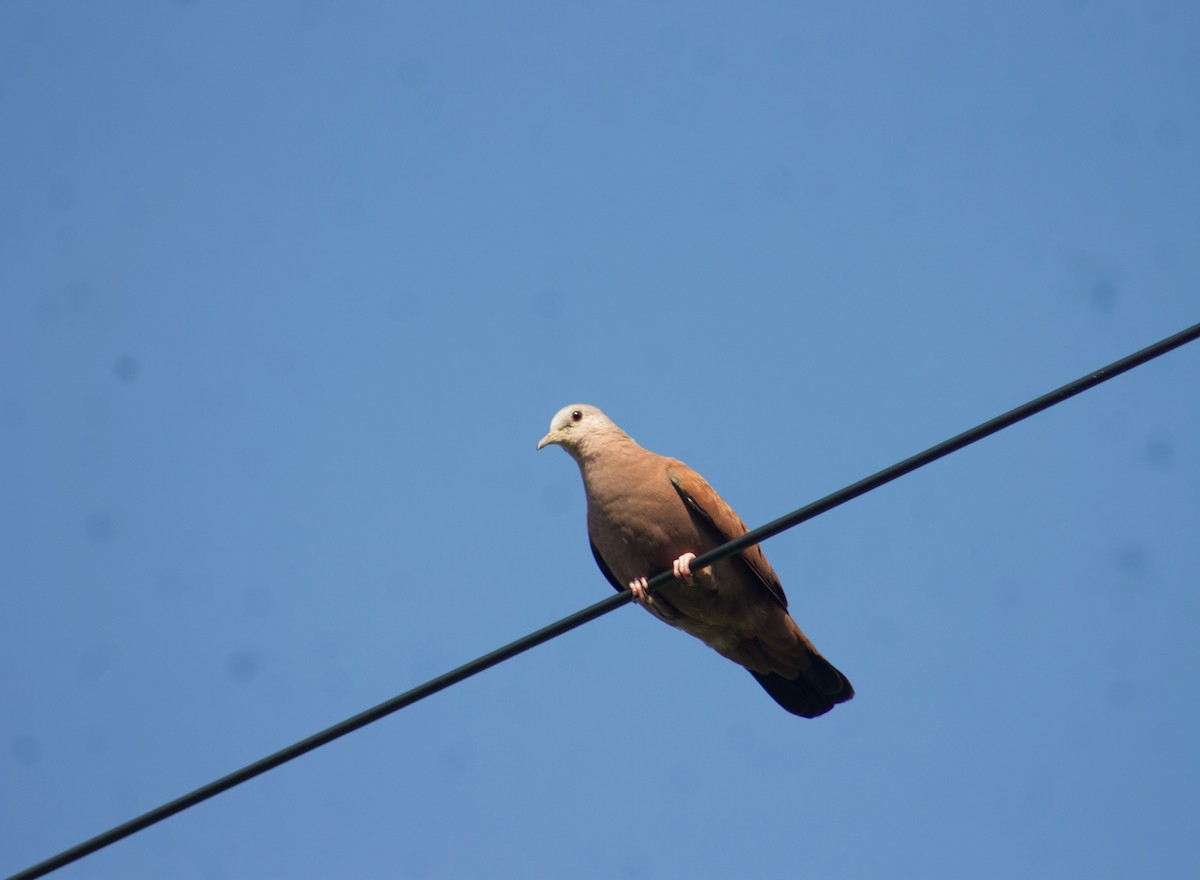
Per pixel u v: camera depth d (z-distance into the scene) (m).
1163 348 9.48
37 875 9.89
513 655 10.23
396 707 10.14
